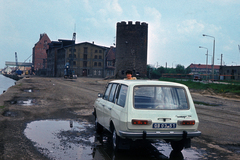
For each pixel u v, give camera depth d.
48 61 108.31
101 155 4.95
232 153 5.36
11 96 15.44
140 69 63.03
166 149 5.51
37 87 24.89
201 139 6.52
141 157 4.91
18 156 4.71
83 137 6.34
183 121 4.77
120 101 5.16
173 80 37.12
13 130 6.79
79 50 85.31
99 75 87.88
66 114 9.75
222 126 8.27
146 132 4.62
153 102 4.86
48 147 5.37
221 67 58.62
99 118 6.67
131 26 61.97
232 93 21.23
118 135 4.99
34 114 9.48
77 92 20.20
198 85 28.59
